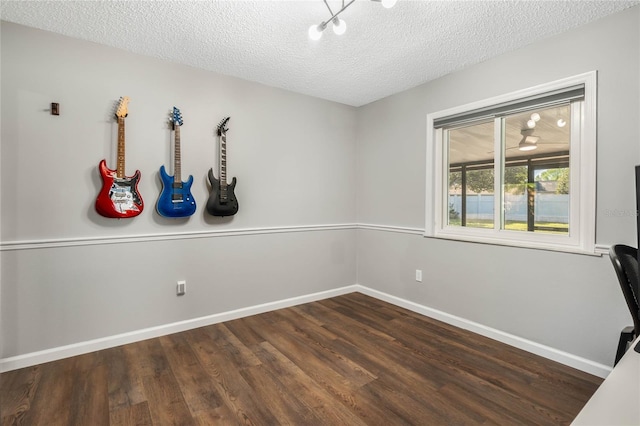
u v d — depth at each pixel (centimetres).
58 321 221
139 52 246
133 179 241
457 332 265
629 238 187
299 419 160
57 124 219
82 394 180
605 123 195
